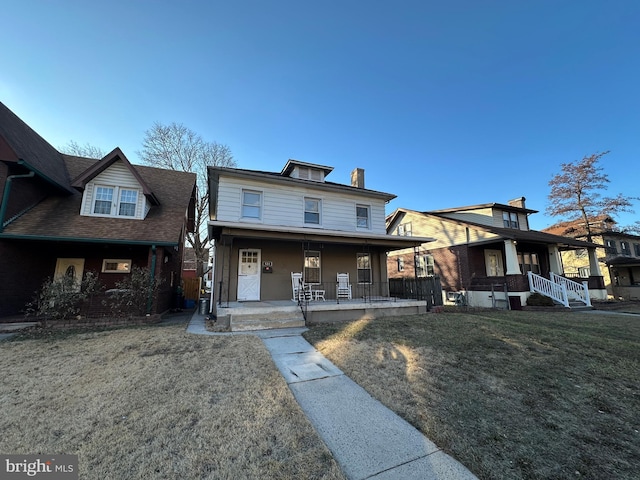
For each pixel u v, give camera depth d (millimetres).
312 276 11414
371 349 5445
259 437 2592
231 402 3285
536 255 17906
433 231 17859
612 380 3996
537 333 6766
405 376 4109
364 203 12984
